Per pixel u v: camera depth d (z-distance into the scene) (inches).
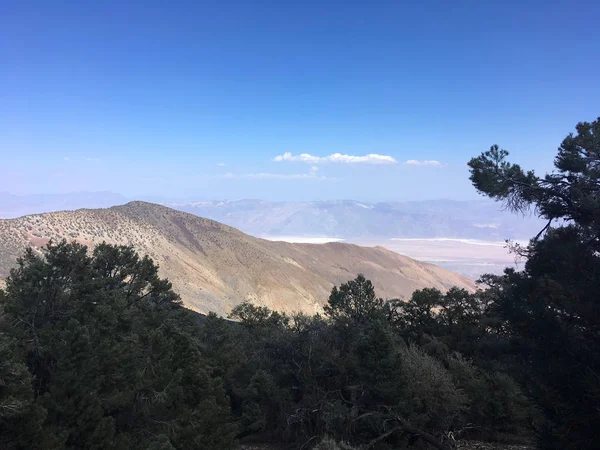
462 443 647.1
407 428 574.6
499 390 681.6
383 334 653.3
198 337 918.4
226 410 562.3
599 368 345.1
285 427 715.4
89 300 527.5
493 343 631.8
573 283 380.8
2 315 456.4
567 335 366.9
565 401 358.0
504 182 453.4
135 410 502.6
